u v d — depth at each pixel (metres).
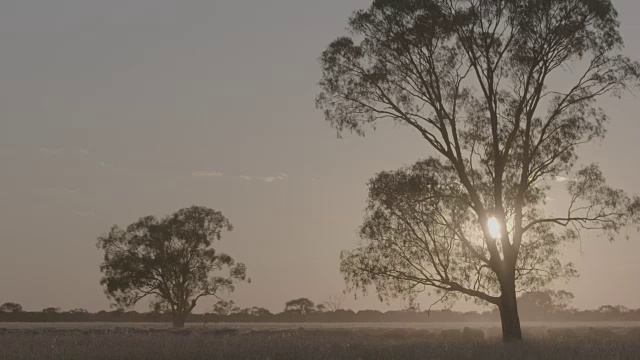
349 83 39.47
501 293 38.03
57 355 26.09
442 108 38.84
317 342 31.17
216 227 94.88
